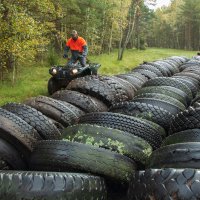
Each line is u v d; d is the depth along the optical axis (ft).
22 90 40.22
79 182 14.34
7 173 13.92
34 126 19.15
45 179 13.69
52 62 61.67
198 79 39.22
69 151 16.58
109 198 17.42
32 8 55.57
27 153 18.08
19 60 46.19
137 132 19.29
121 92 28.99
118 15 111.65
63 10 78.59
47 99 23.38
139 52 139.54
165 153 15.52
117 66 75.05
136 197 13.74
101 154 16.70
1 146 17.53
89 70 39.24
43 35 64.64
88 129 18.10
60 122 22.85
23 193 13.38
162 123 22.20
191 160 14.74
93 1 92.84
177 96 28.53
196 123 18.25
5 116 18.10
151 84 31.60
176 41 308.60
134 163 17.52
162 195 12.72
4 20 43.06
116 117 19.66
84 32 94.32
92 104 26.02
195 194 12.27
